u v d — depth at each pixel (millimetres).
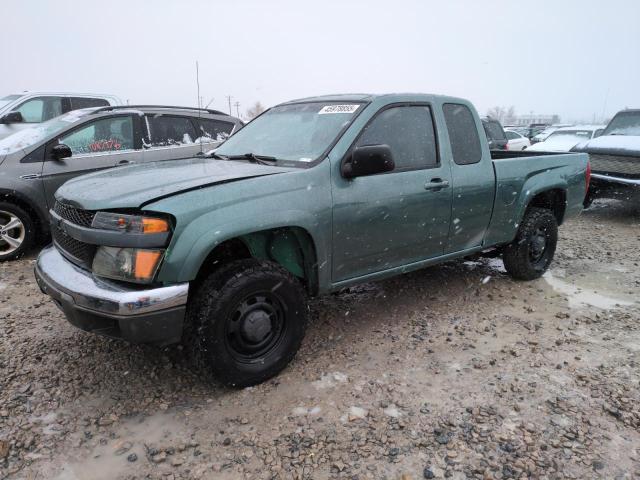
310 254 3289
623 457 2508
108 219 2691
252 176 3039
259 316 3033
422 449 2566
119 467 2445
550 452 2539
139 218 2641
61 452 2541
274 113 4262
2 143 5859
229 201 2846
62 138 5820
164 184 2900
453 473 2398
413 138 3820
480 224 4332
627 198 8289
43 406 2910
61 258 3148
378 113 3617
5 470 2406
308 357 3496
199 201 2760
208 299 2842
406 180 3658
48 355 3482
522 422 2770
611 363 3422
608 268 5617
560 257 6059
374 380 3197
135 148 6367
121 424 2770
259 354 3117
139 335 2652
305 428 2725
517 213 4645
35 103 9656
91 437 2660
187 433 2693
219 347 2879
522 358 3488
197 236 2707
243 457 2512
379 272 3709
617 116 9672
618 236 7203
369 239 3516
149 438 2654
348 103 3736
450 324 4055
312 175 3193
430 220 3873
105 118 6180
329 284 3402
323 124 3639
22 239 5559
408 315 4227
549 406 2924
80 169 5883
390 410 2885
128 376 3238
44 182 5633
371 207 3449
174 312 2697
